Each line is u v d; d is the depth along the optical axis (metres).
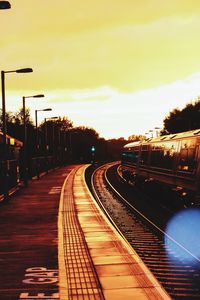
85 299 8.12
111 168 76.75
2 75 23.14
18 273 10.11
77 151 111.94
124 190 37.72
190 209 19.31
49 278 9.66
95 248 12.34
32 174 42.53
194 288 9.95
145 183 32.25
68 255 11.59
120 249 12.17
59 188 32.81
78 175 49.91
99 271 9.91
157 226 18.61
